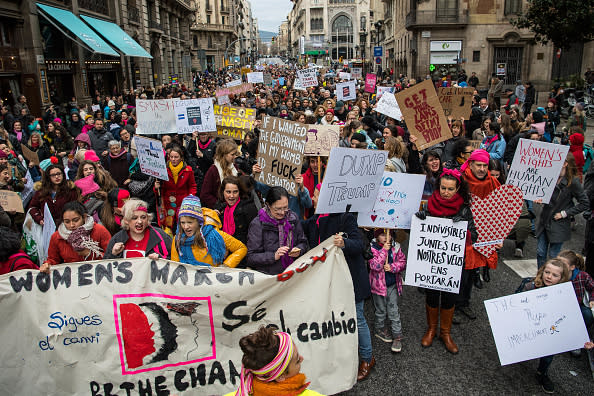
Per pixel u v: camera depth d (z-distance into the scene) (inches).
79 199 219.1
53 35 898.7
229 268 146.8
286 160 199.6
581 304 177.3
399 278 187.8
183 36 2290.8
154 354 143.3
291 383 91.2
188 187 266.5
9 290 137.3
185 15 2294.5
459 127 325.4
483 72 1412.4
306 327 152.4
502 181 262.1
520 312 160.1
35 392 139.1
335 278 156.3
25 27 767.1
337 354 155.3
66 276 140.4
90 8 1074.1
